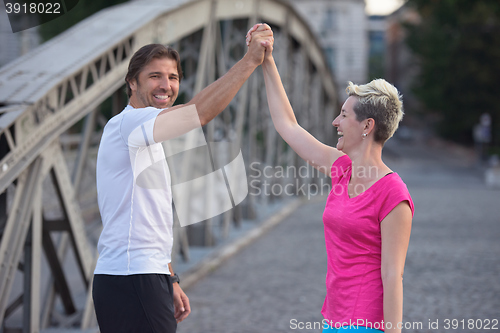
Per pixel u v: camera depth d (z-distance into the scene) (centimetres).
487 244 1098
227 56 1150
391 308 224
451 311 641
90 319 558
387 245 229
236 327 588
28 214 466
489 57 4734
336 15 5784
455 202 1906
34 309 479
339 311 241
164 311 244
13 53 1555
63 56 573
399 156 4897
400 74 8712
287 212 1622
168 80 263
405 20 5353
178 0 819
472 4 4794
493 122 4894
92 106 567
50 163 502
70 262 900
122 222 243
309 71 2075
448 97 4975
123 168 243
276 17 1399
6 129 434
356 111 246
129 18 705
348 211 238
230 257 991
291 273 857
